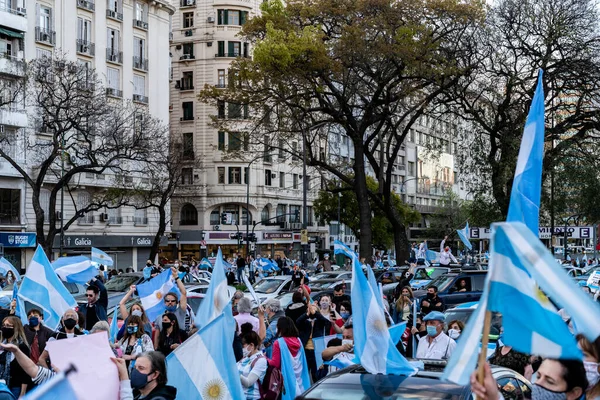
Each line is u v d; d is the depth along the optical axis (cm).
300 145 7744
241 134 4141
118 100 5606
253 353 945
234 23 7219
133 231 5819
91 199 5362
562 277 360
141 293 1247
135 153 4316
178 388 714
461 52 3653
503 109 3781
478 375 375
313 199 8156
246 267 4053
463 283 2311
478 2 3562
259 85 3731
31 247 4903
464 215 8425
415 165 10144
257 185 7200
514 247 374
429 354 1060
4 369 899
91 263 1686
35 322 1070
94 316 1433
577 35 3622
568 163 3944
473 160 4081
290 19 3662
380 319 768
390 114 3872
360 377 713
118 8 5656
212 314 840
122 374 595
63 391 420
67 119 3859
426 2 3500
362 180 3984
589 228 4694
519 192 686
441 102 3966
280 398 929
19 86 4369
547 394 439
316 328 1200
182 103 7225
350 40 3416
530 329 394
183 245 7025
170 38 7025
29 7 4862
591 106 3912
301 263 4547
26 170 4828
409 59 3419
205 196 7050
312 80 3612
